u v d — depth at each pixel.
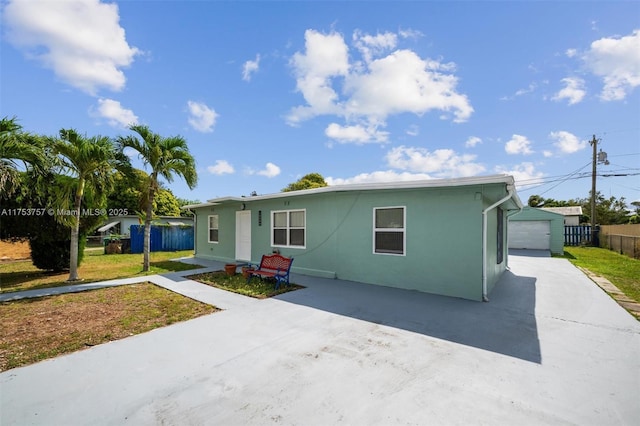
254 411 2.48
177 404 2.59
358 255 8.01
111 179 9.12
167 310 5.49
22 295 6.61
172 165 10.14
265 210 10.75
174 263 12.38
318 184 29.39
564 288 7.26
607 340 4.01
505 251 10.38
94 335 4.27
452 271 6.44
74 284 7.89
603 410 2.49
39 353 3.67
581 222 33.12
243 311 5.36
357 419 2.37
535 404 2.57
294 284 7.68
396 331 4.33
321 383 2.92
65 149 7.96
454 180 5.97
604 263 11.96
